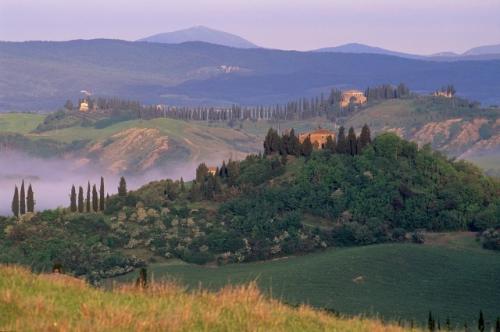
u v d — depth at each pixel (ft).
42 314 130.41
